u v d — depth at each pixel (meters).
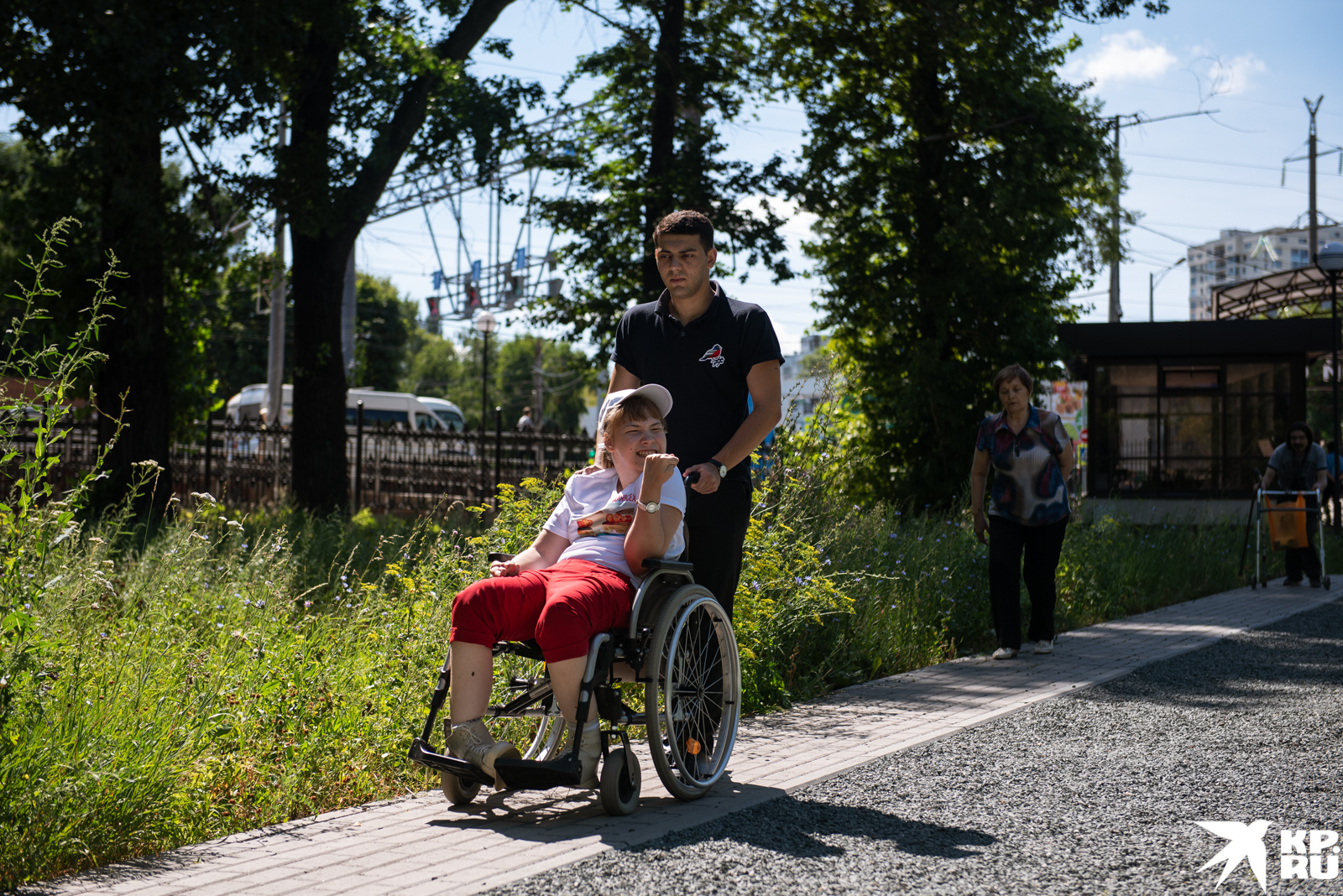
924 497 17.94
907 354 18.73
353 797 3.87
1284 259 118.69
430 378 96.00
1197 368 22.28
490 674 3.49
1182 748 4.61
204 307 16.33
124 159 12.52
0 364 3.78
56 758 3.22
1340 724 5.12
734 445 4.09
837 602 6.71
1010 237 17.94
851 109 18.98
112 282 13.30
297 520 12.37
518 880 2.87
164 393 13.64
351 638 4.99
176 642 4.70
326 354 14.98
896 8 17.97
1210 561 12.71
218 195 13.99
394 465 17.55
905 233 19.03
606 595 3.57
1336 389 21.41
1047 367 18.94
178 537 6.29
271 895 2.76
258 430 18.17
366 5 14.55
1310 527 12.13
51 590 3.85
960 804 3.72
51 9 11.09
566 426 95.56
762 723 5.21
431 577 5.47
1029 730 5.00
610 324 18.28
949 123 18.84
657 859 3.06
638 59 17.25
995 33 17.80
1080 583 9.84
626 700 5.04
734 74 17.97
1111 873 2.98
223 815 3.58
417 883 2.85
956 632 8.16
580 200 18.33
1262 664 7.06
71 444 14.63
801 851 3.16
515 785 3.39
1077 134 18.19
